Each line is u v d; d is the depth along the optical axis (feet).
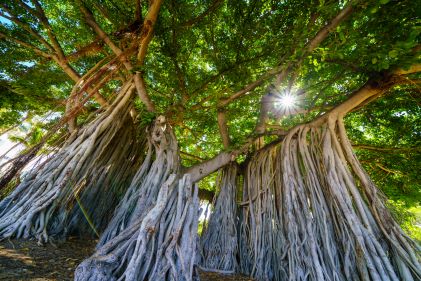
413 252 11.39
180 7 20.52
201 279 12.47
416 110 21.83
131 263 8.29
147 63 25.13
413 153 22.08
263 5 19.92
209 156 32.94
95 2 19.86
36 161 14.02
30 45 21.61
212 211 18.30
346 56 16.34
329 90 24.00
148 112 16.71
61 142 15.93
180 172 15.42
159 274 8.39
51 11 23.70
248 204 17.71
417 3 12.62
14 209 11.56
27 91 22.98
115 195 16.61
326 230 12.80
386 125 23.95
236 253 16.14
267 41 20.89
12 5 21.36
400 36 13.75
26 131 26.02
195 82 25.12
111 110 17.02
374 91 16.38
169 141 15.87
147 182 13.55
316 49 14.94
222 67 22.61
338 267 11.89
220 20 22.48
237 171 20.30
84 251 11.50
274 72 17.94
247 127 28.96
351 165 15.21
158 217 10.06
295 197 14.47
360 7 13.48
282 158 16.69
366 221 12.35
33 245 10.27
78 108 15.35
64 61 21.25
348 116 25.40
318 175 15.15
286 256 13.61
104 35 18.52
